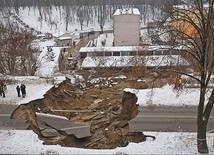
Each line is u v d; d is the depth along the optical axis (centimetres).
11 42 4281
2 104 2719
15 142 1922
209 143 1855
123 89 3238
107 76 3959
